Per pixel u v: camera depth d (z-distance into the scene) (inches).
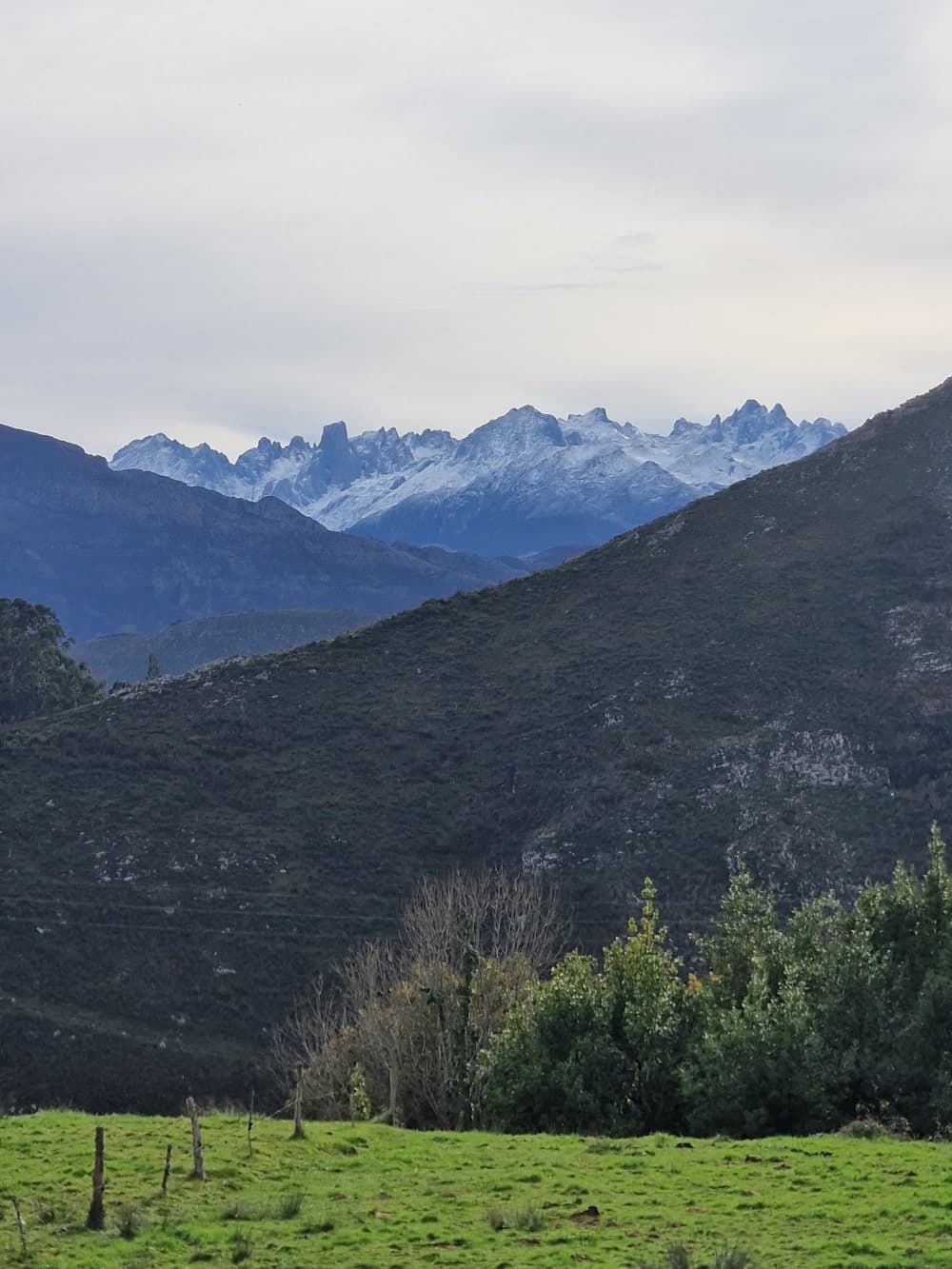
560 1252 1106.1
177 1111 3065.9
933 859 2000.5
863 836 3971.5
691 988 2053.4
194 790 4574.3
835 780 4227.4
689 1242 1132.5
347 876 4099.4
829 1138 1603.1
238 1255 1102.4
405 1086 2273.6
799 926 2012.8
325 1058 2439.7
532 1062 1904.5
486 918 3462.1
